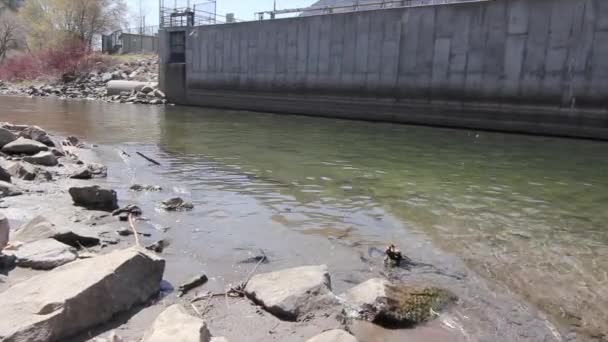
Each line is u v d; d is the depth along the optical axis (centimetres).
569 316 422
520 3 1888
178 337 306
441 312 418
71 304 329
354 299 412
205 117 2439
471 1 2016
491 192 894
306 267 464
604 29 1714
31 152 1016
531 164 1221
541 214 750
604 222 712
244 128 1936
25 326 304
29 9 5847
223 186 877
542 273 517
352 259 540
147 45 5269
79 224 582
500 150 1461
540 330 396
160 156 1195
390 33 2289
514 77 1942
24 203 672
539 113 1897
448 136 1797
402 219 705
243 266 504
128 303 380
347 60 2473
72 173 912
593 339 386
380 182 959
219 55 3150
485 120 2042
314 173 1031
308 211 731
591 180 1024
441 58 2138
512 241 619
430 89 2189
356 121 2388
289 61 2748
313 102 2664
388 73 2323
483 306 436
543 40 1853
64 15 5066
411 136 1777
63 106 2944
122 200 738
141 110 2827
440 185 945
